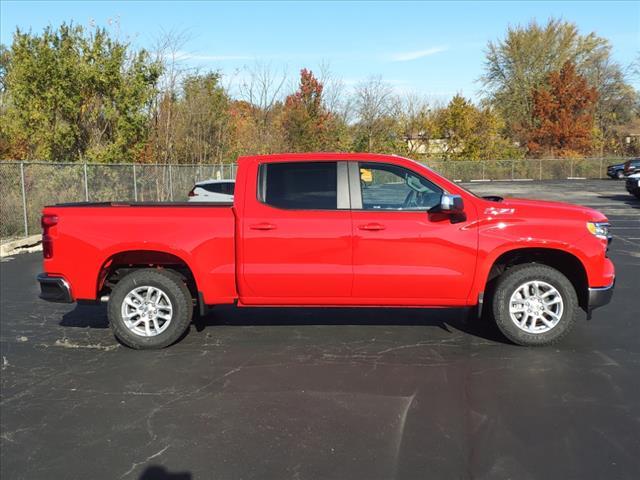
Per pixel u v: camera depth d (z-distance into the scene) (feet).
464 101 160.35
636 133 177.68
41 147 58.49
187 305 17.42
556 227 16.51
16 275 30.89
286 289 16.88
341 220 16.61
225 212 16.94
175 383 14.66
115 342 18.38
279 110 128.26
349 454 10.87
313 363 16.02
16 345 18.13
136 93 62.80
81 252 16.90
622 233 47.37
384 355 16.63
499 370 15.31
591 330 19.10
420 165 17.06
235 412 12.84
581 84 160.25
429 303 16.98
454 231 16.52
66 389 14.37
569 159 156.04
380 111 146.00
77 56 60.13
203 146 92.07
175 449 11.16
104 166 53.01
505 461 10.54
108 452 11.09
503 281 17.01
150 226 16.84
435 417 12.44
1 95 77.51
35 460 10.84
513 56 171.63
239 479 10.05
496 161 156.46
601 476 9.98
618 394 13.62
